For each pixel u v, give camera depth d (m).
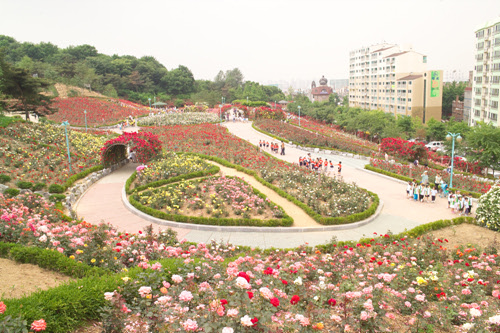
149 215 21.80
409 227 21.55
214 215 21.34
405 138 70.75
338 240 19.16
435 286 10.40
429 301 10.20
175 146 40.72
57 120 63.69
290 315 7.39
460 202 23.67
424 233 19.58
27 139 33.06
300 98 118.25
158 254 12.54
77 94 85.94
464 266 13.06
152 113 73.00
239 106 78.38
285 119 76.00
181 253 12.98
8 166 26.61
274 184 28.38
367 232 20.69
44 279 10.44
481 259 14.09
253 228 20.27
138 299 8.27
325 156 43.59
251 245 18.36
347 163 40.00
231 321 6.46
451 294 10.63
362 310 7.66
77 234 13.24
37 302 7.90
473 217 22.16
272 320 7.51
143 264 9.47
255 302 7.58
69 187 25.98
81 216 21.84
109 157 32.97
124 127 60.34
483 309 9.43
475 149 43.38
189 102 117.00
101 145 37.94
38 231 12.87
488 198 20.70
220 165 34.91
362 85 121.06
